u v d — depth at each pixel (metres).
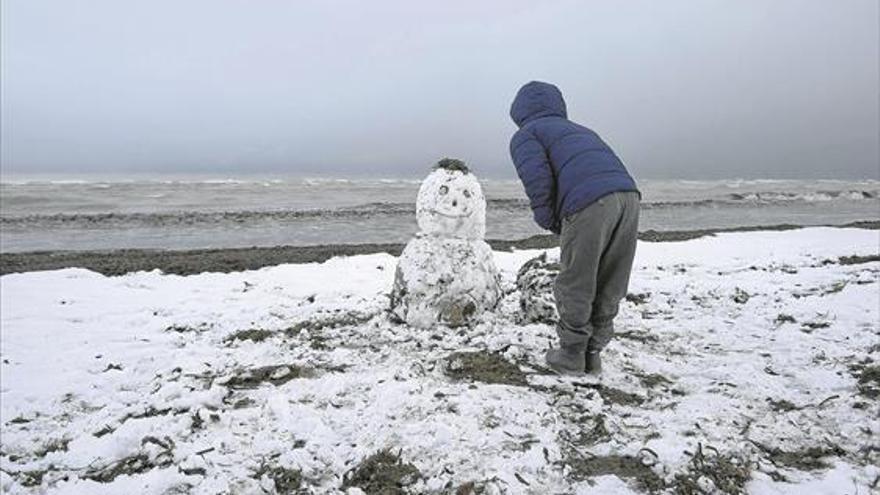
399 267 5.90
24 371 5.26
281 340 5.63
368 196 44.56
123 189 52.53
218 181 74.56
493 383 4.28
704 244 12.96
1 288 8.35
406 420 3.75
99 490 3.14
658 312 6.40
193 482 3.15
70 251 15.67
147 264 11.22
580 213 3.95
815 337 5.41
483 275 5.82
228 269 10.76
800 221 27.56
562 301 4.24
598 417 3.72
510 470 3.19
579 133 4.21
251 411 3.95
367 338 5.46
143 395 4.61
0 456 3.72
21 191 47.44
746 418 3.80
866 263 9.91
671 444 3.41
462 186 5.90
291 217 26.80
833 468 3.24
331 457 3.38
